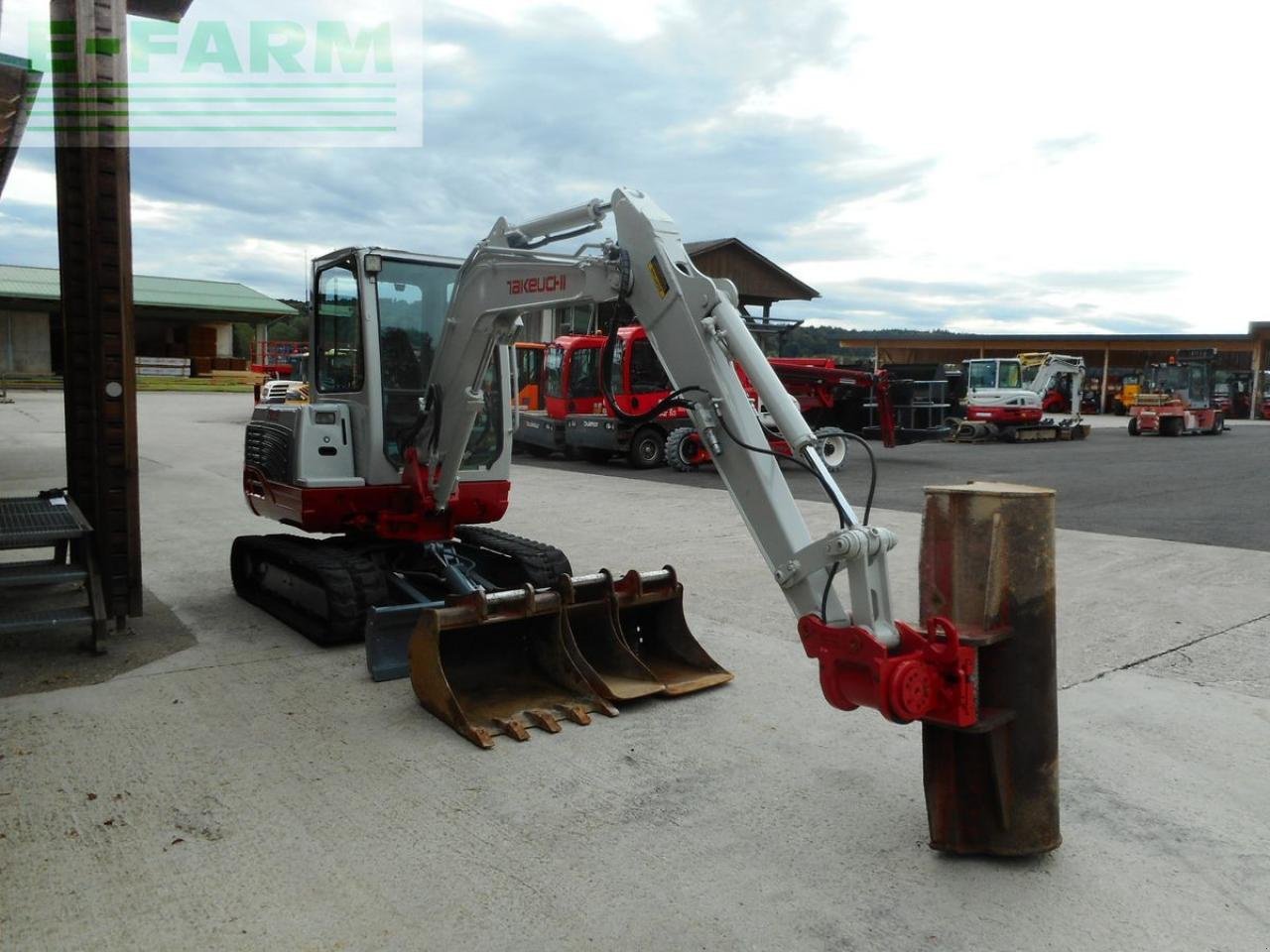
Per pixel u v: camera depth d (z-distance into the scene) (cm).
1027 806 307
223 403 3284
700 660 498
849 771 385
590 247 420
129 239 529
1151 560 817
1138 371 4428
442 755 396
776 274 3231
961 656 289
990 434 2492
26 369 4006
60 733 412
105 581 545
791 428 334
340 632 529
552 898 289
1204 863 317
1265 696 478
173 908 280
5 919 272
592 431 1585
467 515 604
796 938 270
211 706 448
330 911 280
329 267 598
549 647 471
